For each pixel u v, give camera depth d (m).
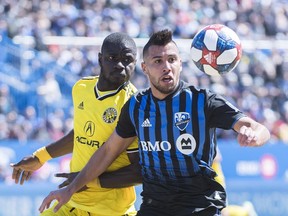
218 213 11.20
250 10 46.72
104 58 12.53
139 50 35.53
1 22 36.75
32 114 32.12
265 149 30.75
